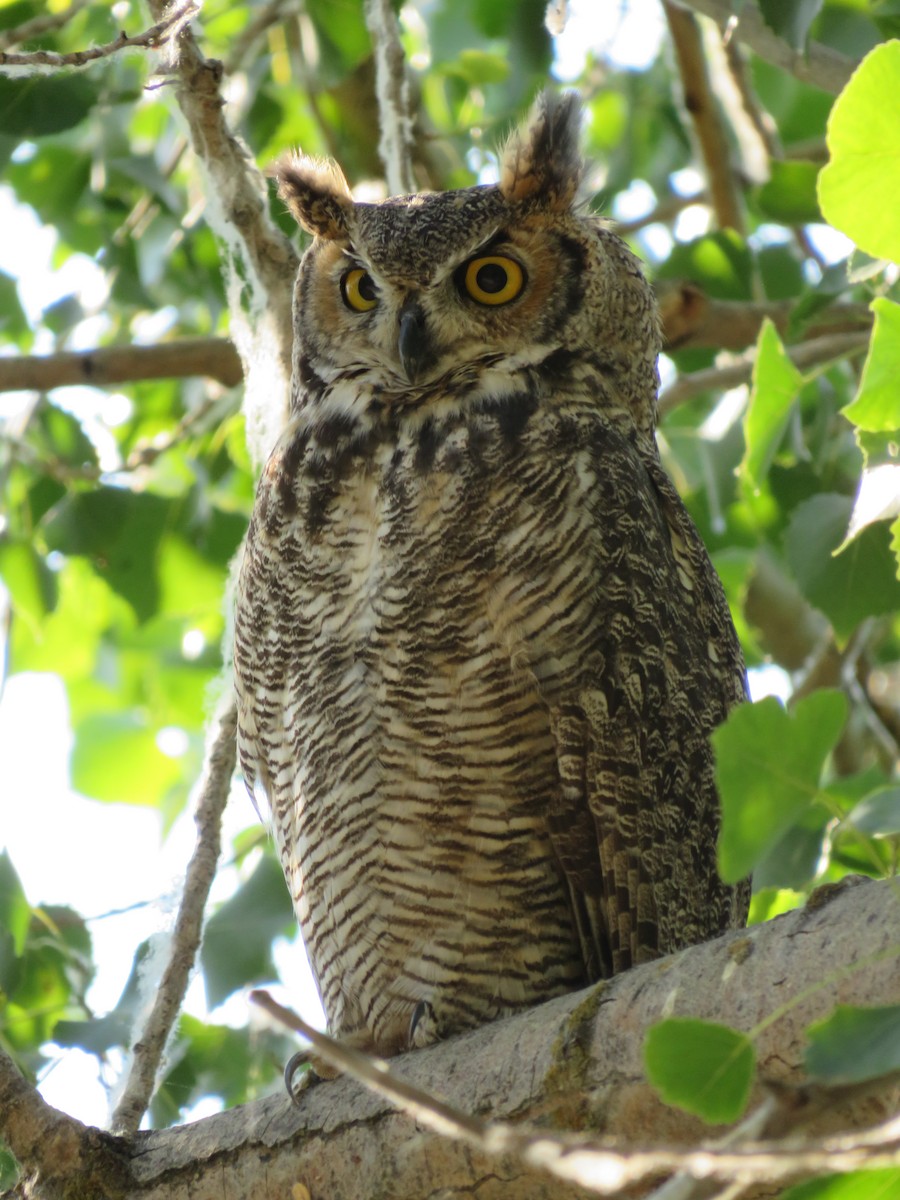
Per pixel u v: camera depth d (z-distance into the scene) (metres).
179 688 14.62
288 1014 3.67
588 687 7.27
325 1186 5.97
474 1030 6.03
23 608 11.77
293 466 8.02
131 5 11.66
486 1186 5.55
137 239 12.50
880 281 8.60
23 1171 6.54
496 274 8.45
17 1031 9.70
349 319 8.59
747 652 13.31
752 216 14.68
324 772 7.52
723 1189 3.60
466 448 7.61
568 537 7.35
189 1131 6.48
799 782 4.59
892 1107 4.55
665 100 15.27
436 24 15.65
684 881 7.69
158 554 12.17
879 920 4.76
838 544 9.19
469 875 7.37
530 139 8.76
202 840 7.95
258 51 12.66
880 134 5.11
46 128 10.50
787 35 7.64
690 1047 4.12
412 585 7.32
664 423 12.44
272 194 10.57
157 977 8.01
